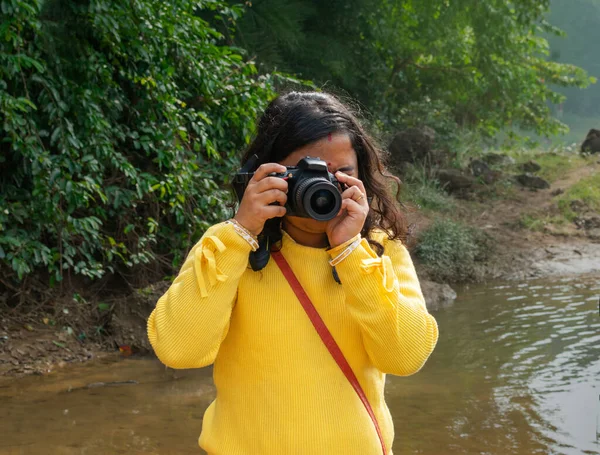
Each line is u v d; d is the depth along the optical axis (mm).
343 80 12859
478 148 14797
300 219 1883
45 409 4402
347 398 1841
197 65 6742
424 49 15031
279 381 1825
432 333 1899
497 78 15555
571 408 4348
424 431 3992
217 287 1789
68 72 6016
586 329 6461
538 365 5340
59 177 5629
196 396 4695
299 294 1862
